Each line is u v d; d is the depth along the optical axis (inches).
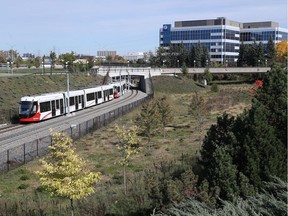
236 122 709.9
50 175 721.0
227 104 2886.3
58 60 5388.8
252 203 462.3
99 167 1181.7
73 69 4606.3
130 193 847.7
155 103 1748.3
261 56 5871.1
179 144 1526.8
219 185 572.1
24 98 2022.6
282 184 527.5
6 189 970.1
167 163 1119.6
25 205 828.0
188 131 1849.2
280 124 675.4
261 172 603.5
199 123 1834.4
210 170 600.4
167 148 1445.6
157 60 6668.3
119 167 1177.4
